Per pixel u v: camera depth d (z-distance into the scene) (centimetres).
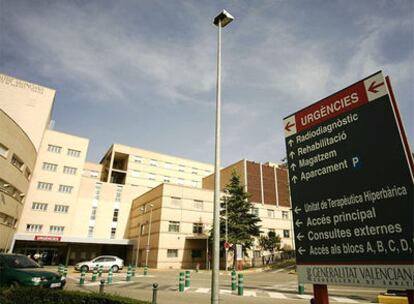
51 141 4984
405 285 298
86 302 665
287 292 1474
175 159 7325
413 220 304
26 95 4331
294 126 483
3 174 2944
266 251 4844
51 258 4550
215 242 682
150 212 4616
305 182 438
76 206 4984
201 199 4678
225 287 1730
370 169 357
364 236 346
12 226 3475
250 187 5375
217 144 788
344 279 355
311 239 408
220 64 900
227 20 952
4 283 1034
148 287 1622
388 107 353
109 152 6750
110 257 3080
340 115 411
